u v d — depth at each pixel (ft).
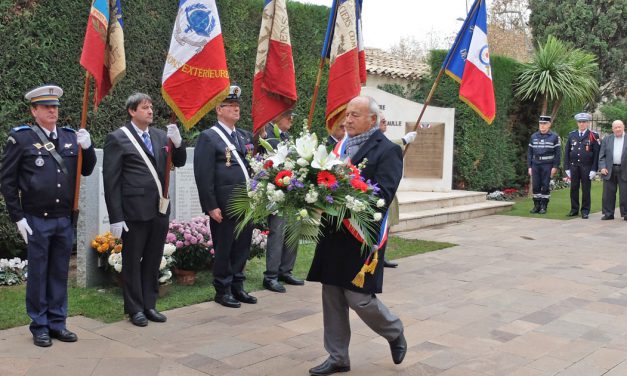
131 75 26.09
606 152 38.34
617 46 86.53
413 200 37.19
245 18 30.81
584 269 24.31
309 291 20.51
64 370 13.03
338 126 18.42
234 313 17.75
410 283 21.84
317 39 35.14
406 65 55.42
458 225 36.58
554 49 48.01
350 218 11.82
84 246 19.49
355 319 17.25
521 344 15.34
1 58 21.62
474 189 47.14
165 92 15.71
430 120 42.98
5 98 21.94
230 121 18.49
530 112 51.01
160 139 17.04
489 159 47.32
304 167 11.60
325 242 12.74
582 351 14.85
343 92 17.94
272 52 17.99
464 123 45.62
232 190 18.01
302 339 15.49
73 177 15.01
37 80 22.82
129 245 16.30
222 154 18.06
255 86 18.28
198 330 16.08
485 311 18.31
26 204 14.46
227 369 13.35
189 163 22.99
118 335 15.51
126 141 16.17
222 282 18.44
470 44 19.24
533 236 32.50
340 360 13.07
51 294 14.93
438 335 16.01
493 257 26.71
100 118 25.09
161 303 18.48
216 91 15.80
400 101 43.04
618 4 84.33
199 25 15.57
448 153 43.19
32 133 14.47
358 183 11.40
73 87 24.09
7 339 14.93
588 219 39.22
